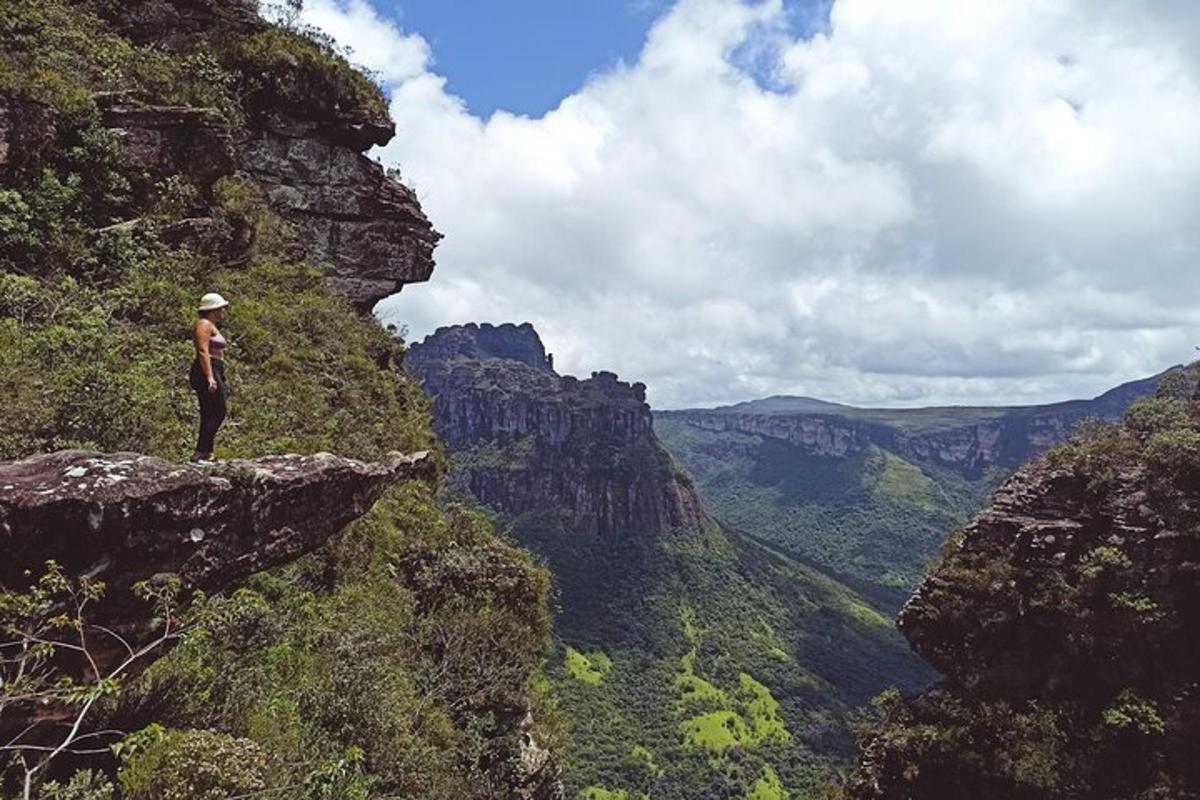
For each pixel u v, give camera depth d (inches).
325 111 987.9
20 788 224.2
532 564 888.3
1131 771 1316.4
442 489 1082.7
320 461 325.7
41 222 546.3
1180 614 1380.4
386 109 1065.5
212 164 698.8
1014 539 1578.5
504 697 673.0
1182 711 1314.0
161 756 261.6
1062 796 1304.1
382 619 581.9
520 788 629.6
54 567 221.0
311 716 401.1
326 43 1035.3
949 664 1579.7
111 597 242.5
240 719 335.3
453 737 577.0
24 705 228.7
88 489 233.6
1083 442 1713.8
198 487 263.6
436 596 730.8
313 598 505.0
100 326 495.5
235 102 879.7
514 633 732.0
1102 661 1417.3
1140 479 1508.4
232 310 685.9
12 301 463.2
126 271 588.4
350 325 906.7
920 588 1690.5
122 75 681.6
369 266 1039.6
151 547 249.4
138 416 398.0
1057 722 1397.6
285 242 903.7
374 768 422.0
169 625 255.1
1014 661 1502.2
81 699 217.9
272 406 603.8
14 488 223.0
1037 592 1491.1
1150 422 1657.2
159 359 502.6
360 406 788.0
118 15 842.8
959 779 1435.8
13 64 581.0
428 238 1125.7
